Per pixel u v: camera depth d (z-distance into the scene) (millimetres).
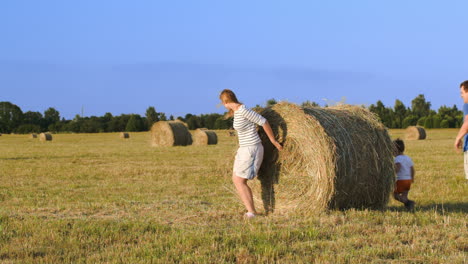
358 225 6434
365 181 7734
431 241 5734
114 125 96688
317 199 7406
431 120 81625
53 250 5457
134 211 8023
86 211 8039
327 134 7379
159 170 15461
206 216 7383
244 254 5125
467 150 7609
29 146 33906
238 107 7453
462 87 7566
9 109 113312
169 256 5164
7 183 12680
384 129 8094
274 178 7961
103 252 5316
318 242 5609
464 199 9492
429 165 15812
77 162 19109
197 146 31156
